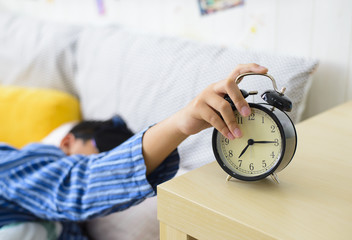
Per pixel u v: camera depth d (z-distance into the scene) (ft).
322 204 1.94
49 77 5.67
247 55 3.94
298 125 3.04
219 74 4.00
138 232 3.44
